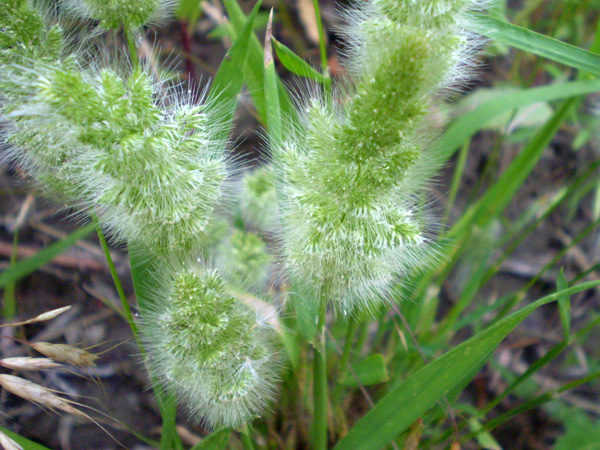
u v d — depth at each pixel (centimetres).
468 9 7
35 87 6
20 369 8
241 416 8
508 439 14
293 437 12
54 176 8
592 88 11
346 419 13
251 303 9
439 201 18
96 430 13
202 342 7
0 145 8
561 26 18
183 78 16
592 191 18
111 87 6
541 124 16
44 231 15
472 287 13
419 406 9
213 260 9
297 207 8
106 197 7
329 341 12
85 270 15
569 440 12
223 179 8
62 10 8
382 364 11
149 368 9
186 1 13
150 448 13
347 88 7
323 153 7
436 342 13
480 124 11
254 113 15
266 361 9
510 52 19
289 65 10
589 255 17
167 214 7
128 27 8
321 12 18
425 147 7
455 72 8
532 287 17
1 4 7
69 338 14
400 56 6
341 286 8
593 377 10
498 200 14
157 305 9
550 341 16
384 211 7
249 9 18
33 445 9
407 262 9
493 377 15
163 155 7
